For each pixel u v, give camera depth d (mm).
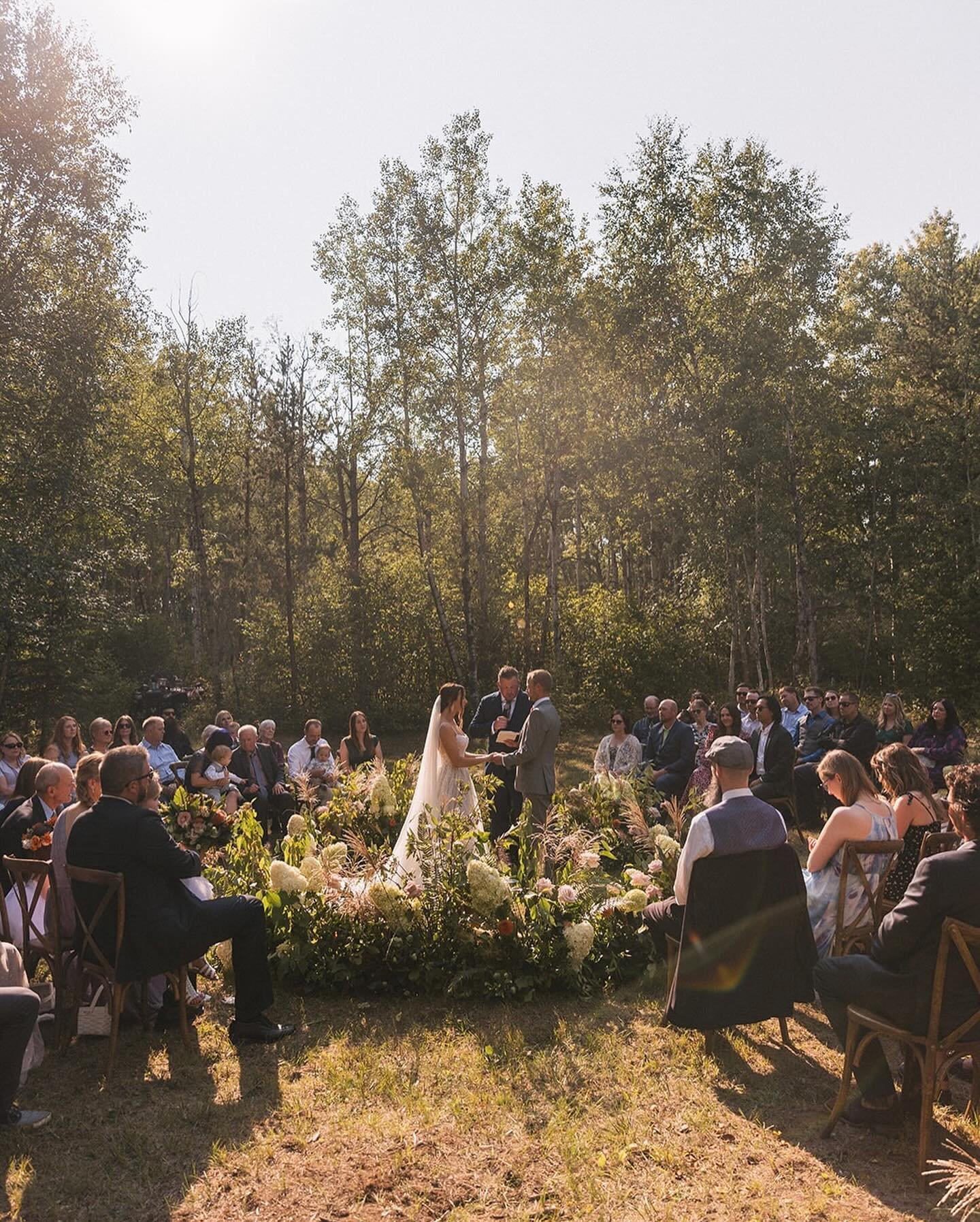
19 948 4855
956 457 26141
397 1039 4785
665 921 5012
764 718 9414
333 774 10438
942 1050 3441
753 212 22547
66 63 18438
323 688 25938
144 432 31422
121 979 4387
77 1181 3506
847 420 25578
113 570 20406
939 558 26609
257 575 28625
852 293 32562
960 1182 3023
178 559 34031
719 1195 3371
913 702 24172
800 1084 4297
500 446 27453
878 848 4574
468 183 24531
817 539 28625
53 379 17984
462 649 26766
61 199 18453
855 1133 3814
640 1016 5082
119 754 4625
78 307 18516
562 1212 3268
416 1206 3311
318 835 7199
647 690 22844
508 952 5402
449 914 5516
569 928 5387
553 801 7867
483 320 24781
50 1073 4410
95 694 21500
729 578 24219
